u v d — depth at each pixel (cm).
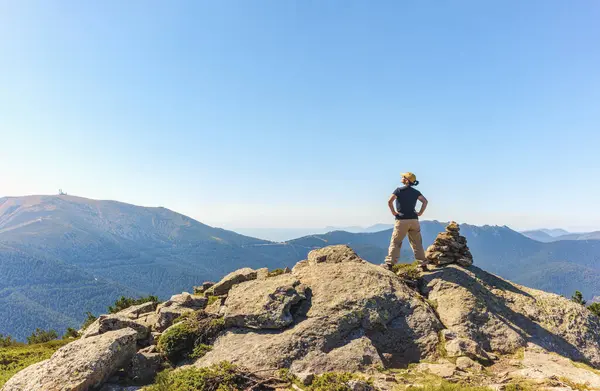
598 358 1054
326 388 752
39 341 2998
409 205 1480
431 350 999
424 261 1497
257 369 871
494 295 1283
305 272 1370
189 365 967
